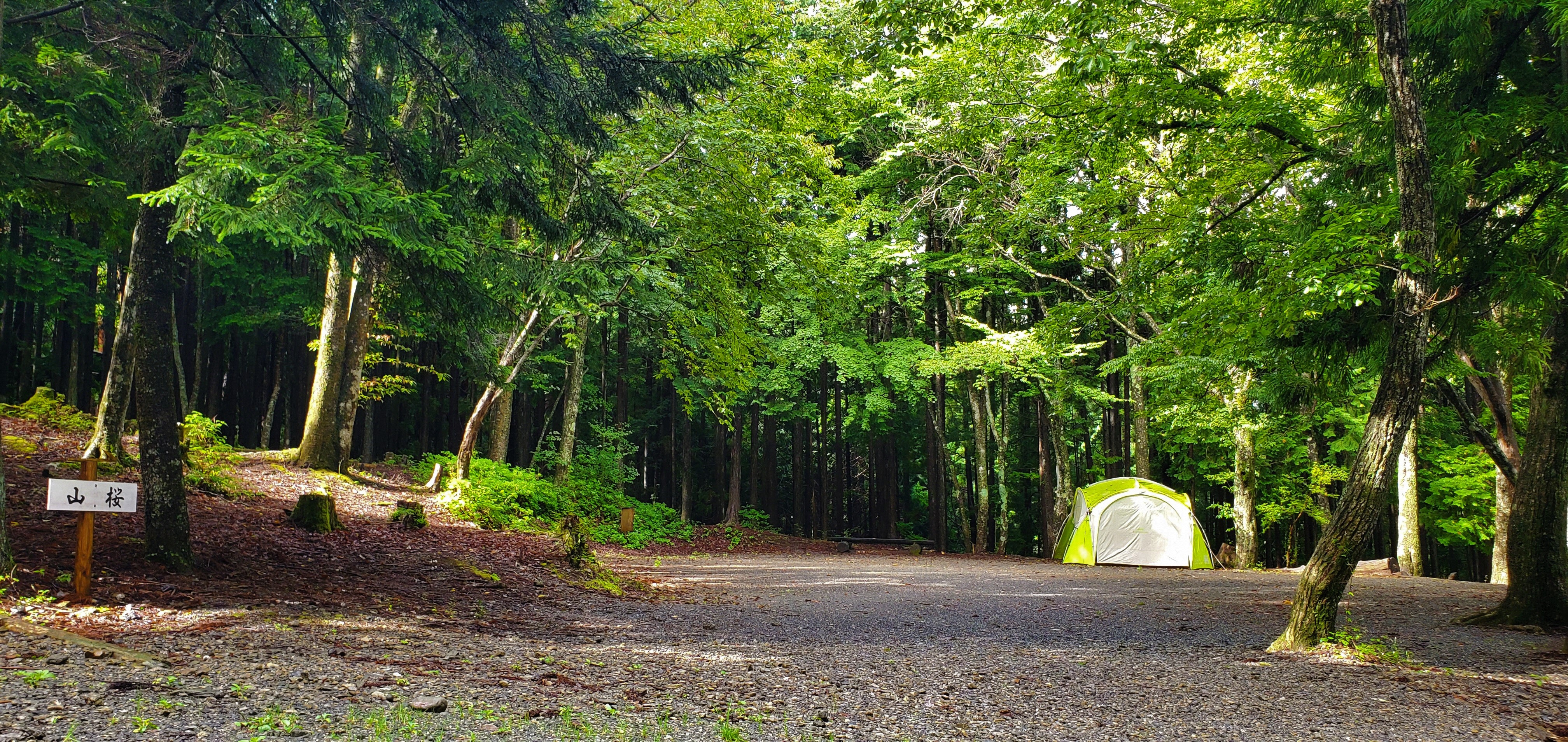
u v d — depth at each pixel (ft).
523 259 29.73
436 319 30.40
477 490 58.03
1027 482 121.08
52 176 32.89
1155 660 24.26
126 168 31.09
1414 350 24.76
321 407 58.90
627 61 31.12
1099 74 30.76
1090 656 24.81
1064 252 61.21
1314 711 18.44
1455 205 27.45
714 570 56.75
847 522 121.70
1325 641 25.72
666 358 66.80
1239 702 19.12
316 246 26.61
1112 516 73.97
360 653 18.76
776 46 50.93
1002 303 98.94
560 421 112.27
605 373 93.76
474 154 27.20
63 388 86.02
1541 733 17.08
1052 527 90.58
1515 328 30.35
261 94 24.77
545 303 32.55
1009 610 37.22
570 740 13.51
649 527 84.17
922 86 56.34
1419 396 25.21
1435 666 23.86
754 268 54.95
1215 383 51.24
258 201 20.31
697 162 50.49
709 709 16.44
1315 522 90.12
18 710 12.14
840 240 77.92
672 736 14.34
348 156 23.02
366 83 27.58
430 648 20.25
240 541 32.86
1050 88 39.93
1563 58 28.78
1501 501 57.52
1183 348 38.93
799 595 42.11
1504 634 30.25
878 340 101.65
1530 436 33.76
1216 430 74.90
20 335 84.17
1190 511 73.31
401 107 36.88
